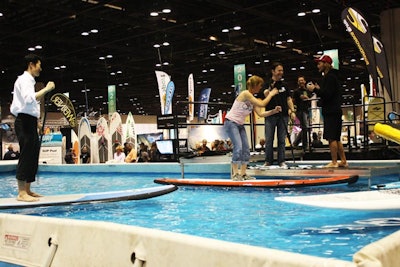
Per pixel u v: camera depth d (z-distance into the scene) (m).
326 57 5.17
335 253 2.37
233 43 17.80
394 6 13.86
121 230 1.98
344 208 2.90
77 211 4.12
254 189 5.14
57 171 10.12
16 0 12.02
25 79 3.93
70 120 10.65
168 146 10.93
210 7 13.77
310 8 13.86
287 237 2.78
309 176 5.21
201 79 27.39
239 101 5.13
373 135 10.00
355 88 33.00
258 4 13.42
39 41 16.98
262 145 11.52
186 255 1.65
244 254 1.45
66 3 12.84
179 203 4.38
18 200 4.02
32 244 2.46
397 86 12.32
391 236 1.45
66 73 23.41
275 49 19.33
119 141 12.98
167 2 13.06
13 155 14.23
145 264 1.81
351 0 13.46
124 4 13.15
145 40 17.70
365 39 8.66
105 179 7.91
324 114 5.22
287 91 5.85
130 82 27.25
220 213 3.71
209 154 8.35
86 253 2.13
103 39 17.09
